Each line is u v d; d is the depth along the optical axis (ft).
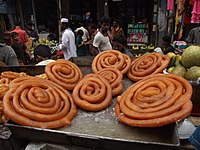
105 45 13.32
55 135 4.03
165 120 3.90
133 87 5.14
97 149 3.98
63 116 4.67
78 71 6.45
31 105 4.40
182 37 17.98
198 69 7.84
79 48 20.83
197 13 14.01
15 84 4.93
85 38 21.74
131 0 27.48
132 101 4.73
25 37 19.12
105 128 4.51
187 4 15.55
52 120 4.43
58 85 5.53
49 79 5.81
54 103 4.74
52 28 29.22
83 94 5.32
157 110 4.15
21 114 4.25
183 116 3.93
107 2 25.22
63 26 16.74
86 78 5.86
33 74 7.78
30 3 27.61
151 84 5.00
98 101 5.29
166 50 13.33
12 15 26.55
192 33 15.71
